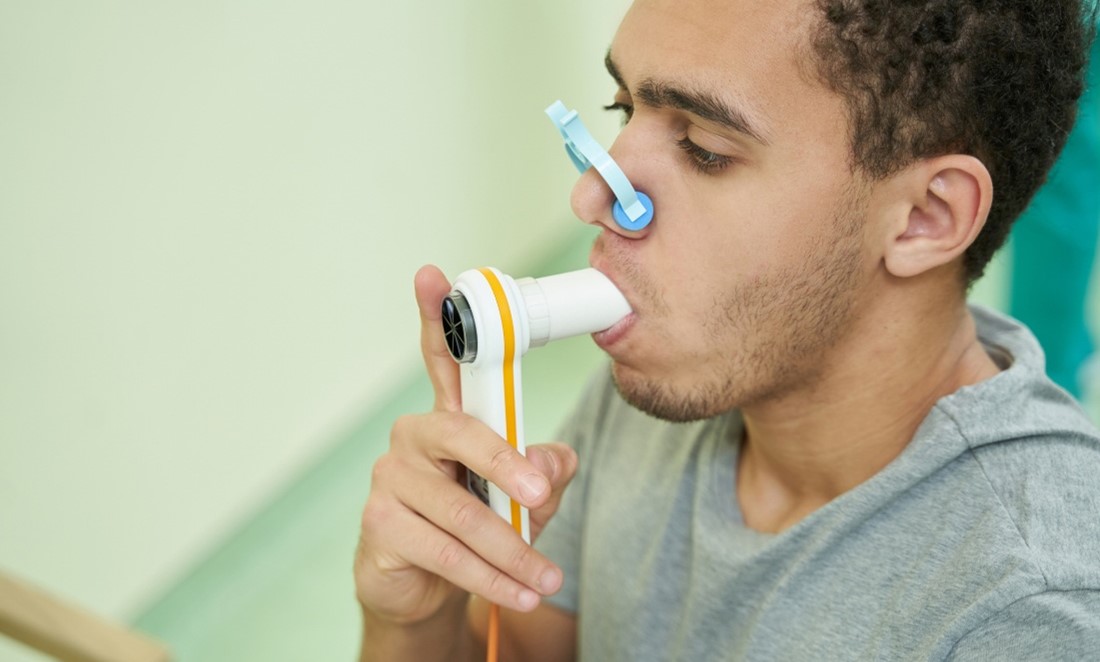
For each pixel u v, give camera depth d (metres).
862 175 0.67
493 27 2.49
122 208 1.62
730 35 0.65
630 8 0.70
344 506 2.16
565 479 0.75
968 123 0.68
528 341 0.68
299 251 2.02
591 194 0.69
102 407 1.65
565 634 0.97
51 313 1.53
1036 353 0.75
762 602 0.75
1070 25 0.72
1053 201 1.67
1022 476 0.66
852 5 0.64
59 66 1.48
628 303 0.70
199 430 1.85
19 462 1.53
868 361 0.73
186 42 1.67
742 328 0.70
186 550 1.86
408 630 0.84
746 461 0.84
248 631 1.82
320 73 1.98
